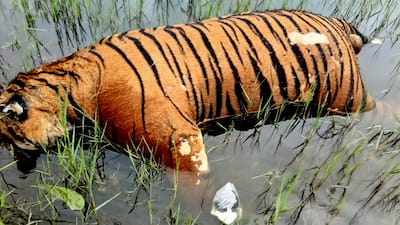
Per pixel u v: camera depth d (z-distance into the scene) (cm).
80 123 313
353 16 468
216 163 329
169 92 307
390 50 432
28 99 302
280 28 342
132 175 317
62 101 305
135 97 302
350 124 358
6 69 388
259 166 329
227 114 339
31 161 321
